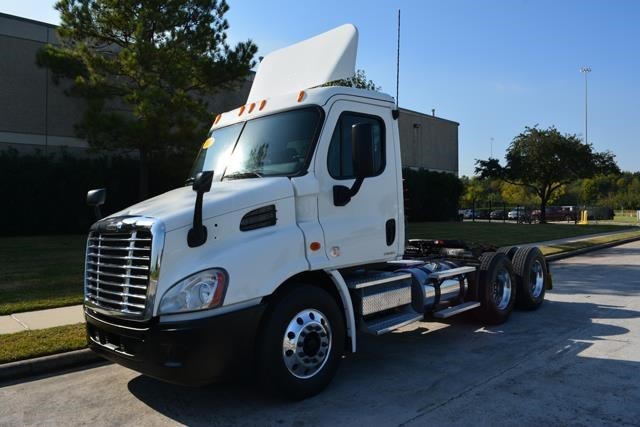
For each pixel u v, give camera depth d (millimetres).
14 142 22406
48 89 23203
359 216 5484
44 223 22281
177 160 21906
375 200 5664
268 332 4594
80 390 5359
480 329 7652
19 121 22531
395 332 7539
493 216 56250
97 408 4852
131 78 20297
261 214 4730
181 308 4176
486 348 6641
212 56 21359
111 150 20562
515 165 43688
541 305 9281
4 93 22188
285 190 4891
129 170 24078
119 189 23891
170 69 18844
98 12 19609
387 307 5812
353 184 5355
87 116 18797
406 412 4598
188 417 4582
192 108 19172
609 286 11531
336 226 5207
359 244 5426
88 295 4879
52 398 5148
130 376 5766
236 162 5586
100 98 19422
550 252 18281
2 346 6348
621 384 5227
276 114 5551
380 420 4430
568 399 4848
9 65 22297
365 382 5383
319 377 4949
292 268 4750
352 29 5719
